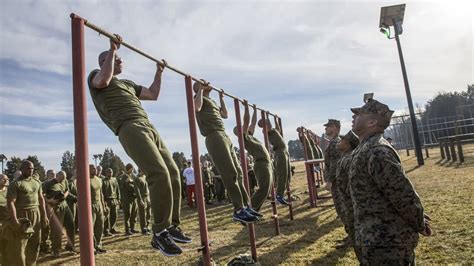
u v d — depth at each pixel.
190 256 6.60
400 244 2.47
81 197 2.41
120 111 3.17
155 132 3.32
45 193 7.91
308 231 7.54
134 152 3.06
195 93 4.96
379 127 2.79
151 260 6.63
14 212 5.73
